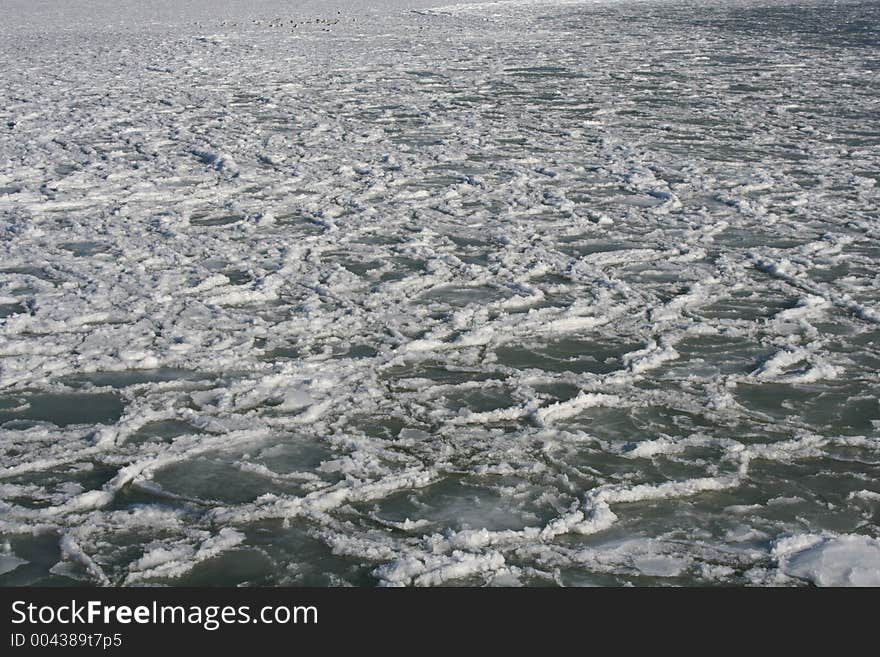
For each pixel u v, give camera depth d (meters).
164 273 4.92
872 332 4.29
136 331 4.13
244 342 4.04
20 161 7.57
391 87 11.91
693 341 4.18
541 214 6.26
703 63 14.23
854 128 9.08
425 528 2.78
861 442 3.28
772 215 6.18
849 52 15.36
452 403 3.55
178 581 2.55
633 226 6.00
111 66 13.88
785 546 2.68
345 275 4.96
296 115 9.85
